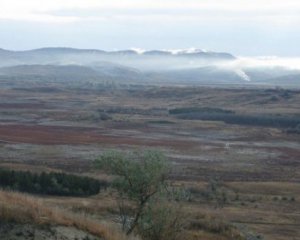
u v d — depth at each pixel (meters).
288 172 112.75
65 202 55.38
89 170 97.50
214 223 44.47
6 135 148.88
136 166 31.22
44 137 148.25
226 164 118.31
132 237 25.98
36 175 71.06
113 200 61.44
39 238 21.92
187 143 147.50
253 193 87.88
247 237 46.41
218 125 190.50
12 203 24.17
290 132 176.12
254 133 172.75
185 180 93.75
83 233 23.47
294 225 64.44
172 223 31.95
